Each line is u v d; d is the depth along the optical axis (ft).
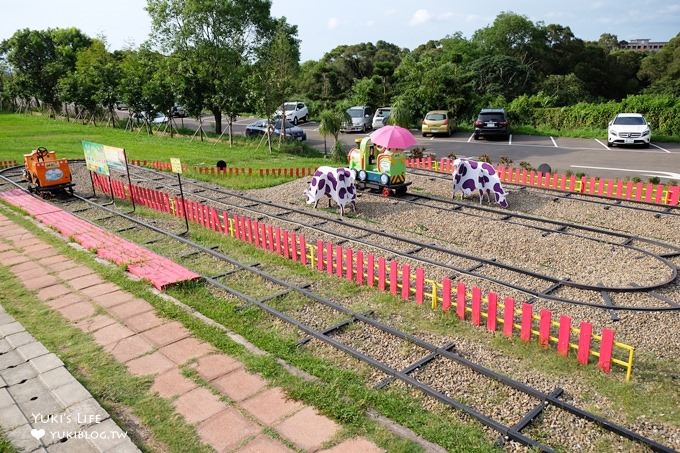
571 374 22.13
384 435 18.12
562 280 31.83
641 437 17.84
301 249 34.83
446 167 67.05
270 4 109.50
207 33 104.53
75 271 34.09
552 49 189.47
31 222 45.60
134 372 22.21
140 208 50.98
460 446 17.52
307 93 181.37
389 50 224.12
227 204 52.80
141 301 29.35
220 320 26.94
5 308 28.50
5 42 178.70
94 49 155.22
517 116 119.03
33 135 108.27
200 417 19.19
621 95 189.88
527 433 18.57
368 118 124.57
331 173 48.65
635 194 51.08
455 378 21.95
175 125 125.90
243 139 103.55
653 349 24.17
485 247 39.29
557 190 55.26
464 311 26.81
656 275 32.94
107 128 125.08
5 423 18.80
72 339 25.05
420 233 43.01
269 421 18.94
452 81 127.03
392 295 30.07
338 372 21.94
